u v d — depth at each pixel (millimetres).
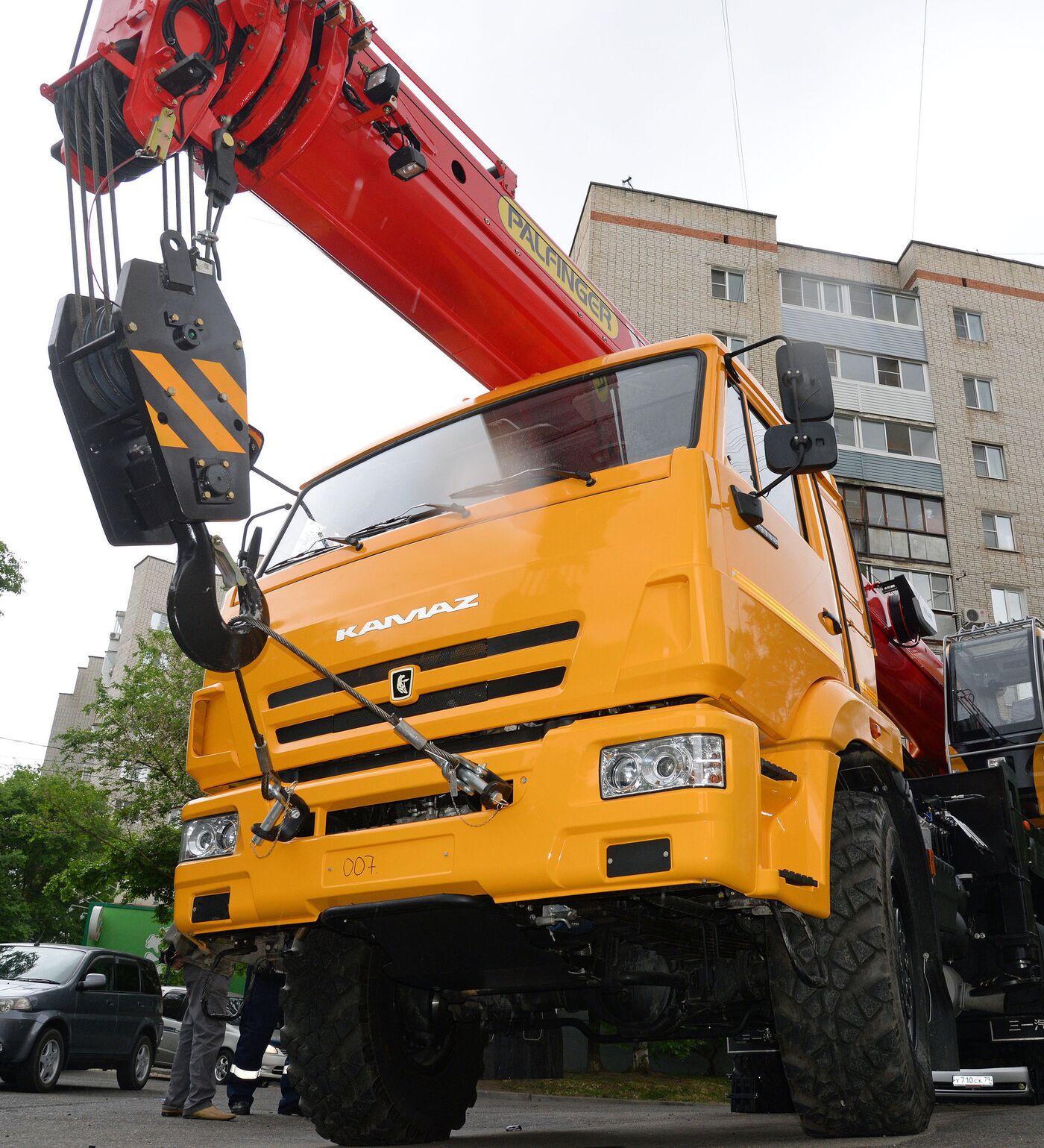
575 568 3473
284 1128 5949
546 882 3125
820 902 3412
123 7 3668
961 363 30922
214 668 3504
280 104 4066
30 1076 10180
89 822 22938
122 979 12344
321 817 3664
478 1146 4168
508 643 3521
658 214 29359
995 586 28766
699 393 4008
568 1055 16812
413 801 3678
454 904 3273
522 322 5145
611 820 3072
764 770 3473
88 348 3299
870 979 3619
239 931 3893
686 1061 17953
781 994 3719
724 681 3215
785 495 4562
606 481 3635
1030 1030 6602
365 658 3777
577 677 3322
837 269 31078
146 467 3307
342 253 4738
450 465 4555
